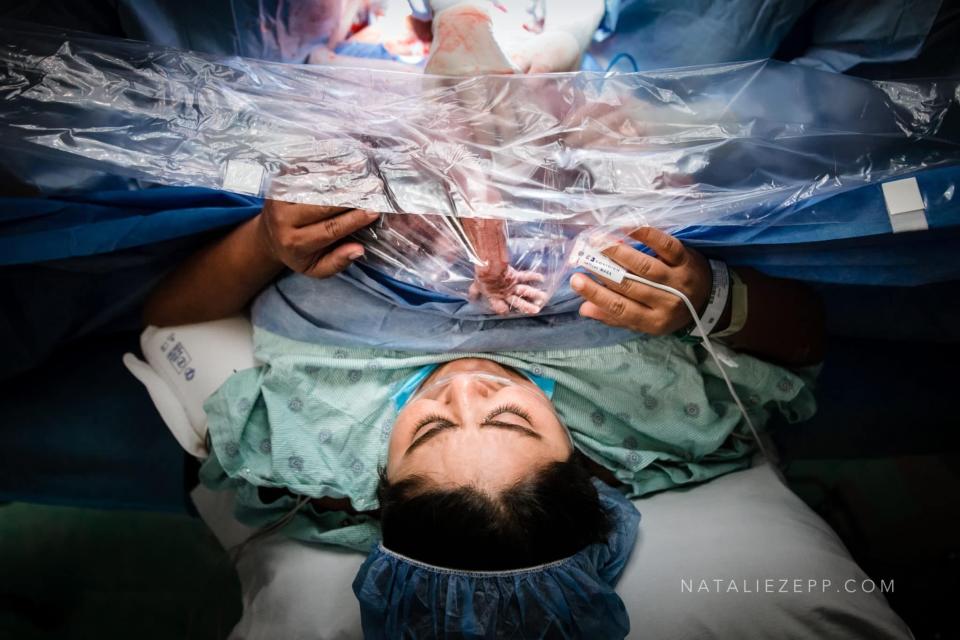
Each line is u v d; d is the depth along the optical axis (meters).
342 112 1.06
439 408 1.02
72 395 1.34
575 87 1.07
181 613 1.57
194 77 1.07
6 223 1.15
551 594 0.94
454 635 0.92
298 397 1.16
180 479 1.34
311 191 0.98
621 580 1.11
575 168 1.01
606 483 1.25
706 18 1.18
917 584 1.48
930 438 1.38
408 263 1.08
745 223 1.02
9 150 1.09
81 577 1.61
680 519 1.17
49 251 1.14
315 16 1.23
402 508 0.97
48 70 1.04
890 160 1.04
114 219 1.17
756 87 1.07
